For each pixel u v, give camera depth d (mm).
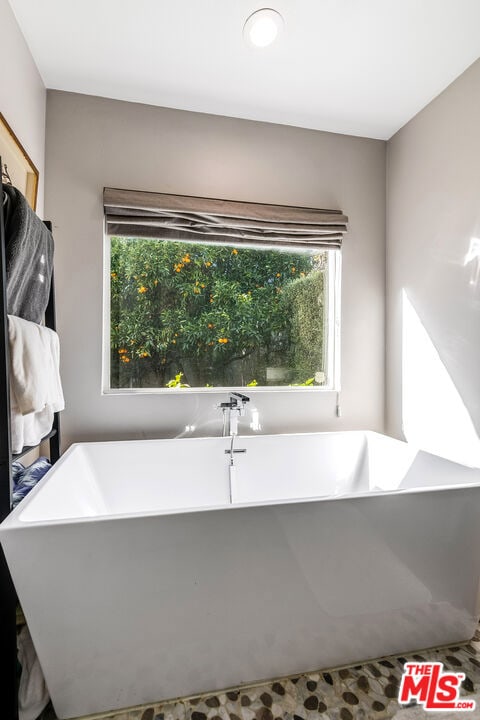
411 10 1544
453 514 1342
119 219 2068
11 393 1128
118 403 2094
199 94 2049
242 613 1169
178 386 2250
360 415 2426
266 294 2387
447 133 1984
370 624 1291
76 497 1585
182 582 1112
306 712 1130
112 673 1109
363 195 2432
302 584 1206
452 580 1358
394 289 2385
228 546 1135
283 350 2410
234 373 2334
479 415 1786
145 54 1772
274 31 1634
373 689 1204
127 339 2184
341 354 2408
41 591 1032
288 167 2322
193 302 2279
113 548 1059
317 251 2443
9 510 1090
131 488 1949
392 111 2188
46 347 1317
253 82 1957
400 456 2035
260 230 2275
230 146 2234
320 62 1822
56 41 1696
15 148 1521
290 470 2170
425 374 2129
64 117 2025
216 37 1678
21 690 1115
